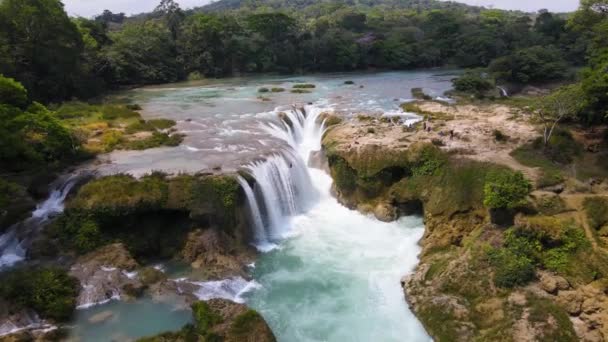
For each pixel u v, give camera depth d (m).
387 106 66.69
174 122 56.94
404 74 110.06
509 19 168.12
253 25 123.06
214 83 100.12
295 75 113.50
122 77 95.69
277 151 45.25
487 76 88.12
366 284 32.22
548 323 25.27
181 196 34.78
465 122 53.19
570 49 103.62
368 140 46.28
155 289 29.92
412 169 41.06
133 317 27.70
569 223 30.61
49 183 38.28
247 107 66.69
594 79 43.03
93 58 89.69
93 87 81.81
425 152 40.81
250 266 34.47
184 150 45.66
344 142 46.53
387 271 33.66
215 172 38.41
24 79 65.31
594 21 60.91
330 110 62.31
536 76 86.75
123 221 34.00
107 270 31.11
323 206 44.78
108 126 54.53
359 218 41.78
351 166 43.38
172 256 34.09
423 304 29.05
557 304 26.28
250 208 37.81
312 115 61.38
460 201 36.47
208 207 34.72
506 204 31.58
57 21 70.06
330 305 30.11
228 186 36.22
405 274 33.03
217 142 48.41
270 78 107.56
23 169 39.78
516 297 27.20
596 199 32.38
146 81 101.12
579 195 34.50
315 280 32.78
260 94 80.12
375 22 156.50
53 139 41.38
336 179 45.28
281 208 41.97
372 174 42.16
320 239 38.56
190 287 30.52
